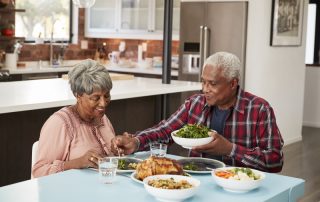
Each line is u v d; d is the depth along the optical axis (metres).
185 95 6.59
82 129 2.59
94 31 8.24
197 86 5.16
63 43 8.03
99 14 8.18
